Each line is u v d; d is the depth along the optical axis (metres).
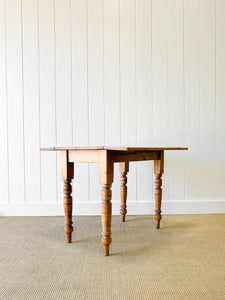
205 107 2.46
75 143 2.43
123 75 2.43
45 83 2.42
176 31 2.43
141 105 2.44
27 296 1.10
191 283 1.20
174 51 2.44
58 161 2.43
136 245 1.66
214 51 2.45
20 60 2.41
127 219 2.28
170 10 2.42
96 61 2.42
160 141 2.45
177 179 2.46
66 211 1.71
